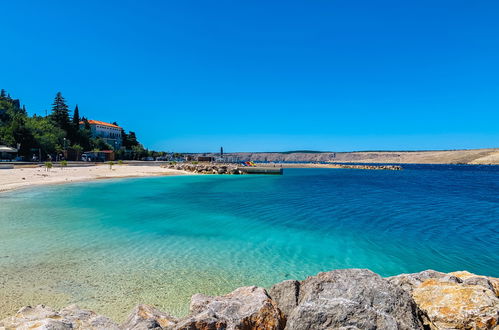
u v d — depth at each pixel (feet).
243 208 76.69
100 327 18.31
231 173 236.63
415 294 22.70
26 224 53.06
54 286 28.91
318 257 40.86
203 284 30.89
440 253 43.24
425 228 57.57
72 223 55.06
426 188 141.59
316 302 18.30
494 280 25.40
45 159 274.98
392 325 16.56
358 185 151.74
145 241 45.39
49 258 36.42
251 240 48.03
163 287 29.78
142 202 82.94
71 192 96.84
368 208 79.66
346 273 21.12
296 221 62.34
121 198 88.74
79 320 19.33
